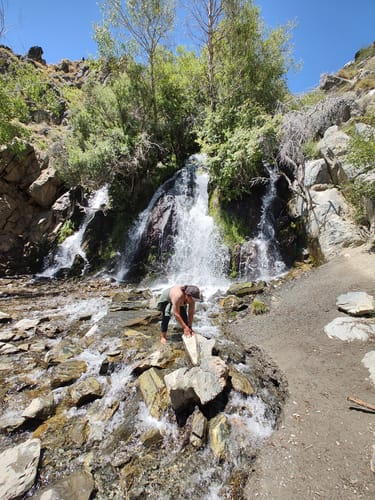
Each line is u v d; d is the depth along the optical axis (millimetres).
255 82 13477
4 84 11859
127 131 13156
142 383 3822
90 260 11711
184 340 4500
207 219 10523
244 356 4707
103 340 5219
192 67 14234
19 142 12289
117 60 13047
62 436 3191
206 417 3303
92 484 2607
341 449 2766
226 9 12438
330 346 4543
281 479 2574
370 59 28547
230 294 7637
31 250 12805
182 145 15242
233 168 9836
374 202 7039
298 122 9273
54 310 7312
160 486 2619
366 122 9070
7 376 4316
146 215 12086
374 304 5141
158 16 12164
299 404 3525
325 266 7418
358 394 3451
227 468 2758
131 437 3148
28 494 2535
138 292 8602
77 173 12914
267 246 9102
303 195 8922
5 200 13016
